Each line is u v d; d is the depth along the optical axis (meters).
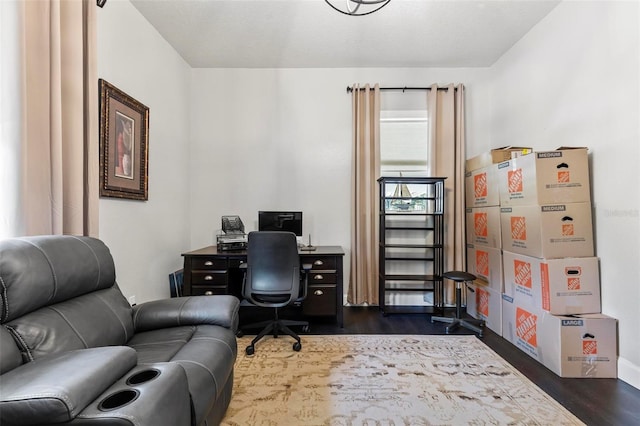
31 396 0.75
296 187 3.70
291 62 3.57
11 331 1.05
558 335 2.05
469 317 3.20
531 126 2.96
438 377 2.02
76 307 1.33
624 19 2.00
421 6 2.60
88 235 1.82
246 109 3.70
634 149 1.94
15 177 1.39
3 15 1.36
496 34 3.02
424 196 3.73
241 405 1.71
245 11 2.66
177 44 3.17
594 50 2.23
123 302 1.66
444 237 3.63
